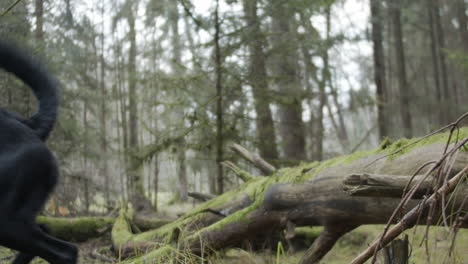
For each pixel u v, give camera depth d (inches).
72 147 280.8
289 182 142.6
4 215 85.0
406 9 592.7
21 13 215.5
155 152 246.1
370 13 532.4
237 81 238.1
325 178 132.7
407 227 83.5
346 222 131.6
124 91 372.5
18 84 227.9
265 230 148.2
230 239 147.4
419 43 846.5
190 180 513.0
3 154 88.3
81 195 299.7
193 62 238.1
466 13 609.0
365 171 124.5
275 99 239.9
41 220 203.9
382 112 494.6
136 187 320.8
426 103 645.3
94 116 342.3
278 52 250.1
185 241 143.0
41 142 96.2
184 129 239.3
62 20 258.5
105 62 383.2
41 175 93.1
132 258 150.3
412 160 115.8
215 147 249.1
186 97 240.7
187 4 233.8
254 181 167.5
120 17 382.0
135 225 214.4
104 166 331.3
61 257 90.7
